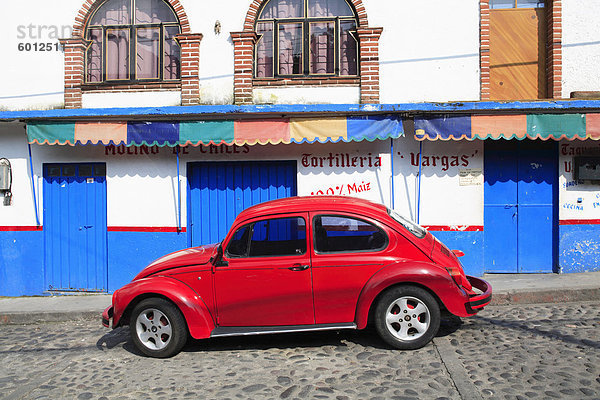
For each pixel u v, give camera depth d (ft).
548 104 22.77
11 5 27.35
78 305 23.99
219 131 24.11
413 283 15.85
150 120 24.58
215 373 15.02
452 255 17.29
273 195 26.81
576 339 16.39
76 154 26.91
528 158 26.21
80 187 27.32
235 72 26.27
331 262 15.94
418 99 25.67
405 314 15.90
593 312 19.62
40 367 16.44
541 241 26.20
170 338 16.44
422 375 14.03
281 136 23.93
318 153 25.90
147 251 26.66
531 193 26.22
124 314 17.06
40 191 27.14
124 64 27.48
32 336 20.59
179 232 26.53
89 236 27.37
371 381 13.79
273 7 26.94
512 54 26.40
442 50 25.58
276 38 26.81
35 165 27.17
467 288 16.12
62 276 27.35
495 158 26.37
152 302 16.47
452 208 25.49
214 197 27.12
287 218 16.46
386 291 15.90
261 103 26.40
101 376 15.26
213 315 16.37
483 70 25.32
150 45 27.40
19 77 27.37
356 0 25.90
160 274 16.85
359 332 18.37
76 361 16.88
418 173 25.53
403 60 25.72
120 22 27.63
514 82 26.43
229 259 16.29
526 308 20.70
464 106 23.11
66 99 27.12
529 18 26.35
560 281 23.34
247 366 15.49
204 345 17.84
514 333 17.37
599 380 13.12
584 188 25.59
